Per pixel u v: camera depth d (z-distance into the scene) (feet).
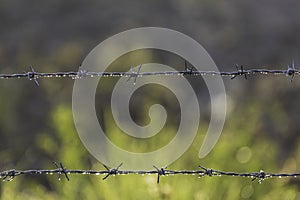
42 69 68.90
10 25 88.94
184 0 98.53
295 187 41.70
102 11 92.99
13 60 75.61
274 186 40.96
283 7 102.83
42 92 62.95
